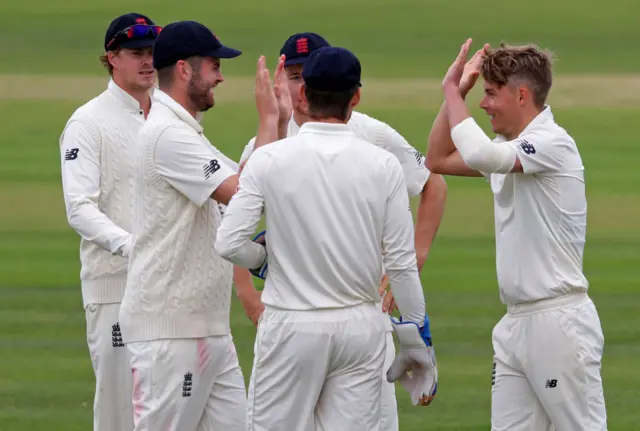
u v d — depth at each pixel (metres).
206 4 147.25
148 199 18.89
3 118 83.25
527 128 18.75
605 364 30.67
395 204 17.30
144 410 19.05
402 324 17.53
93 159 21.48
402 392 28.59
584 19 139.75
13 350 32.19
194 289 19.06
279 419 17.38
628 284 40.34
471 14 142.88
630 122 81.31
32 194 58.53
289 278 17.06
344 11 144.12
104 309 21.59
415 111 85.44
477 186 59.34
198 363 19.20
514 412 19.11
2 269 42.91
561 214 18.53
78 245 47.41
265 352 17.31
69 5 145.12
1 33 126.81
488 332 34.06
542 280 18.58
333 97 17.17
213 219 19.25
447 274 42.06
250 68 105.50
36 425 25.72
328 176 16.98
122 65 21.77
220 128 77.38
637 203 56.25
